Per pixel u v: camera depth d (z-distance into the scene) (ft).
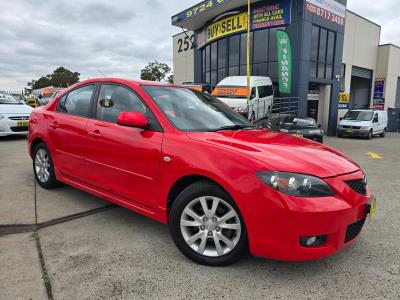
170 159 9.45
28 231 11.15
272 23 55.57
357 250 10.28
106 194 11.89
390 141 54.80
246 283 8.32
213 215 8.86
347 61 74.23
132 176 10.63
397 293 8.01
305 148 9.58
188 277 8.55
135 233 11.18
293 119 43.52
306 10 53.57
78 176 13.01
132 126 10.13
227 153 8.58
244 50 60.49
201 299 7.66
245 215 8.13
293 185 7.77
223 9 60.18
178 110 11.08
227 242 8.74
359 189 8.91
